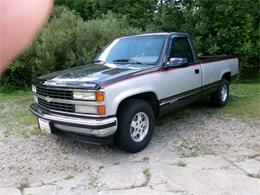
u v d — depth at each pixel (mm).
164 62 4496
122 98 3717
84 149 4289
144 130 4164
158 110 4461
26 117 6082
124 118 3854
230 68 6699
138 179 3314
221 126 5191
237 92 8258
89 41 9133
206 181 3213
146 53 4734
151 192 3027
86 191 3125
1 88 8906
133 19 12219
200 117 5809
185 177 3314
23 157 4094
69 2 13031
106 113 3559
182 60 4656
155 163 3711
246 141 4434
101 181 3314
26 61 8633
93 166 3721
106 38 9195
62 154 4148
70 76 4000
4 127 5477
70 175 3520
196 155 3930
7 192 3182
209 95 6477
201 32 10117
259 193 2971
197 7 10539
